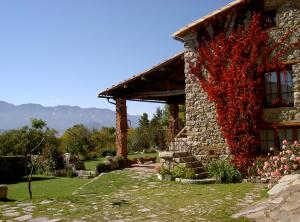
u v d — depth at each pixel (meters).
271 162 12.14
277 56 13.61
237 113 14.14
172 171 14.34
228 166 13.77
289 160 11.47
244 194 10.30
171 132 22.11
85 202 9.90
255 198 9.56
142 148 37.22
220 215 7.65
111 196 11.02
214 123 14.96
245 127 13.92
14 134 30.45
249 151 13.86
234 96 14.23
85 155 32.47
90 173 19.36
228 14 14.66
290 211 6.39
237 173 13.35
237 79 14.20
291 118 13.30
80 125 37.94
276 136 13.73
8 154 28.56
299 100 13.14
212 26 15.09
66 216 8.11
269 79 14.05
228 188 11.66
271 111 13.74
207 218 7.48
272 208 6.87
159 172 14.57
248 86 13.96
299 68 13.18
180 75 18.69
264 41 13.87
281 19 13.63
